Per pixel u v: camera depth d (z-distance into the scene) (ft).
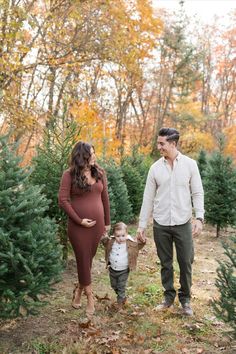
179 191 15.88
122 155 47.34
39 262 12.55
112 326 14.88
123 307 16.60
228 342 14.03
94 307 16.40
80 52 60.59
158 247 16.62
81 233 14.83
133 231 35.27
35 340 13.32
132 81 98.58
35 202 13.16
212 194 34.65
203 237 35.19
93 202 14.99
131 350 13.19
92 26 60.75
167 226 16.10
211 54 150.82
